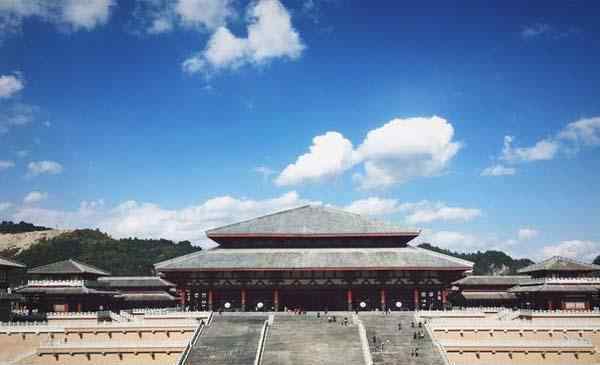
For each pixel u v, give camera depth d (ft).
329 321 291.99
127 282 437.58
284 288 344.69
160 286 434.30
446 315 306.14
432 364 234.99
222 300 350.02
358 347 251.39
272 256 352.69
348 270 336.49
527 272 339.98
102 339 279.49
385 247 364.99
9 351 279.69
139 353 262.06
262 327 278.67
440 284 342.03
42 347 261.44
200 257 351.46
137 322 281.74
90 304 343.05
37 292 315.78
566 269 322.96
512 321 281.95
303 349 248.32
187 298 359.87
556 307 317.83
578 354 264.11
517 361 263.90
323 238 365.81
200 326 278.67
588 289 311.06
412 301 349.41
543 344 264.72
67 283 324.19
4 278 322.14
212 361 235.61
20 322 291.58
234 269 334.85
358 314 310.65
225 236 362.53
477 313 308.40
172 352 261.44
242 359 237.25
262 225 373.40
